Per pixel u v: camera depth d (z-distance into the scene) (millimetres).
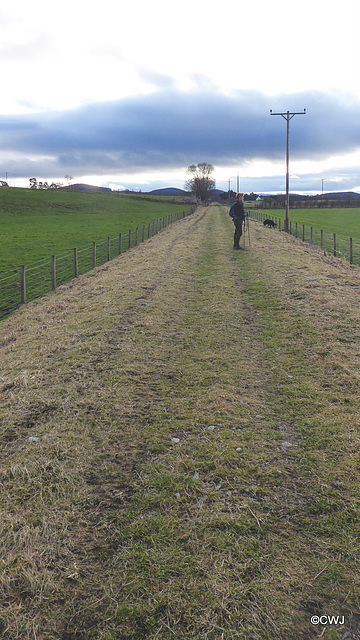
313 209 101375
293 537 2891
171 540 2877
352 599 2441
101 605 2420
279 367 6121
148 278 13016
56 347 7070
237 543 2832
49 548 2795
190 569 2639
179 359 6531
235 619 2324
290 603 2418
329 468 3637
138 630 2273
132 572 2625
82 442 4086
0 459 3857
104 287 12727
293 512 3135
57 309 11156
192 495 3330
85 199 93812
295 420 4535
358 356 6230
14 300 14734
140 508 3203
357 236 36594
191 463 3762
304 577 2576
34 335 8523
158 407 4883
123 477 3594
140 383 5551
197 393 5262
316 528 2967
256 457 3840
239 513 3123
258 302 10164
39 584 2533
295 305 9516
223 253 18469
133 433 4297
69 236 36438
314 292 10297
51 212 69312
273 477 3557
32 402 4953
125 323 8328
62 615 2365
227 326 8320
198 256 18000
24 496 3316
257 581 2549
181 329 8164
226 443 4090
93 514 3137
